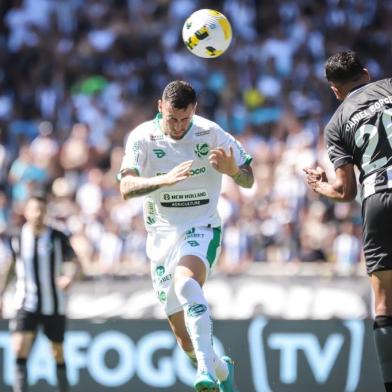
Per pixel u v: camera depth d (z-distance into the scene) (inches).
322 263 1652.3
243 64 2333.9
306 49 2358.5
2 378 1503.4
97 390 1514.5
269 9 2471.7
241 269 1620.3
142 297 1608.0
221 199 1770.4
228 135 930.7
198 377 833.5
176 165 919.7
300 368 1501.0
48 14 2554.1
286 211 1784.0
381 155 840.9
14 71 2452.0
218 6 2519.7
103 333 1525.6
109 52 2455.7
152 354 1512.1
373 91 860.0
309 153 1884.8
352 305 1581.0
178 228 924.6
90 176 1921.8
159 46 2456.9
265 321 1514.5
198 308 860.0
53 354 1416.1
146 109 2293.3
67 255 1422.2
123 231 1784.0
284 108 2192.4
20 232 1416.1
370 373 1485.0
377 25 2470.5
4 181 2037.4
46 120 2305.6
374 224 840.9
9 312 1610.5
